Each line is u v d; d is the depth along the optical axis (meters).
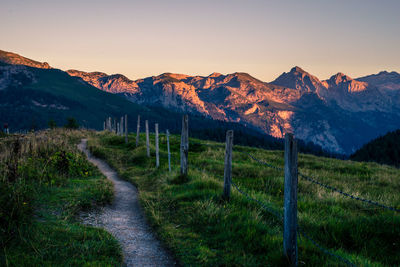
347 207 8.20
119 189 10.52
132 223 6.59
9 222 4.53
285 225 4.27
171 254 4.95
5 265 3.57
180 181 10.20
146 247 5.22
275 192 9.69
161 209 7.38
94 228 5.58
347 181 12.62
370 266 4.12
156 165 13.96
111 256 4.48
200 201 7.40
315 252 4.70
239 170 13.49
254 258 4.59
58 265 3.84
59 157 11.06
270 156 18.98
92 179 10.92
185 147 10.41
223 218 6.15
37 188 7.39
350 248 5.04
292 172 4.13
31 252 4.05
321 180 12.07
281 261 4.27
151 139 26.36
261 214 6.74
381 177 13.54
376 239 5.12
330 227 5.64
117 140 26.62
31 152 11.08
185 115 10.38
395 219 5.60
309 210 6.96
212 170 13.44
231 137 7.29
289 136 4.12
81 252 4.34
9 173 7.26
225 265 4.42
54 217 5.72
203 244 5.20
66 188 8.39
